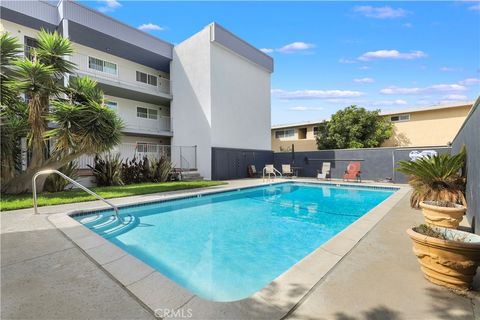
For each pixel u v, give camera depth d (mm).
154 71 18219
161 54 16281
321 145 21125
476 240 2436
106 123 8469
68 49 8570
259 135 18500
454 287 2326
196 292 3109
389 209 5992
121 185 10766
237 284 3309
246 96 17375
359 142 18938
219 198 9383
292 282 2488
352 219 6660
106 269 2828
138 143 15492
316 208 7977
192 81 15664
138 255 4230
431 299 2178
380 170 13570
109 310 2066
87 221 5754
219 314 2002
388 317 1950
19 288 2414
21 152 9039
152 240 4922
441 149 11789
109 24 13703
